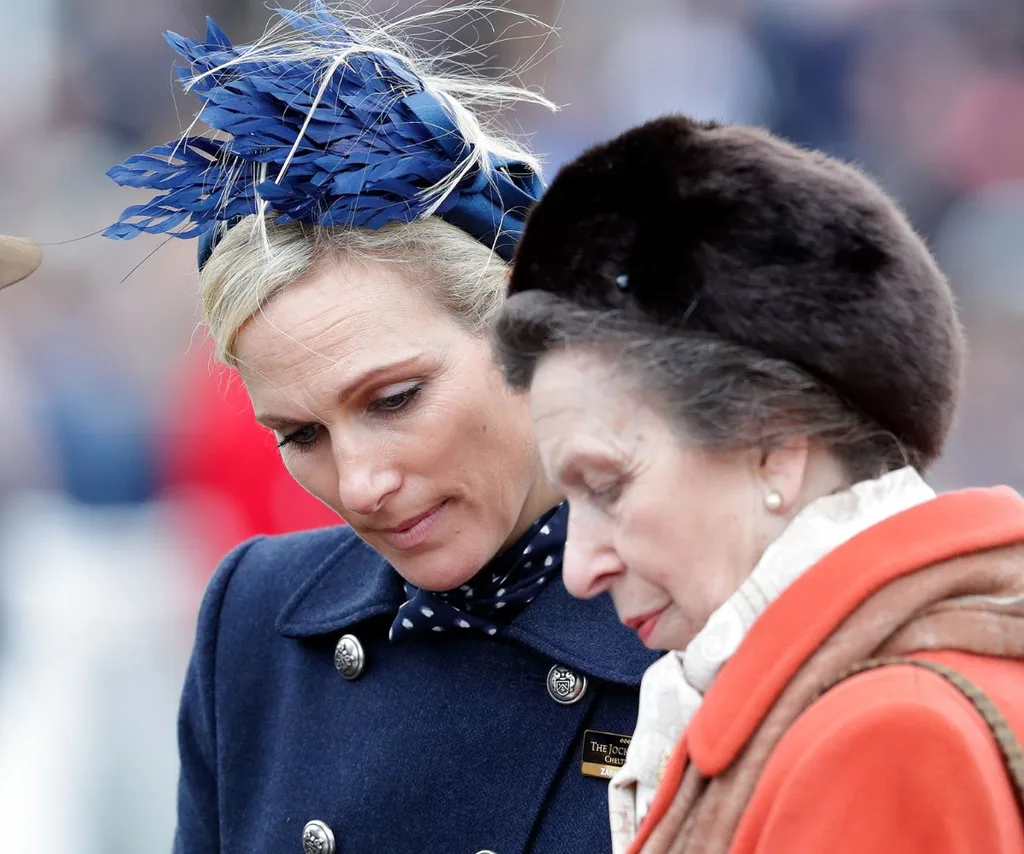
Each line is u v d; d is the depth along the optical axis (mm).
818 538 4418
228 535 16219
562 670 6074
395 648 6547
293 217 5590
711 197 4332
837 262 4254
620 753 5906
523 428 5902
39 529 16625
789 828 4000
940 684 3998
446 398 5672
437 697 6297
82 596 16250
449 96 5977
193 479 16391
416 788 6164
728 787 4363
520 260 4691
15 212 20719
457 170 5750
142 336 18109
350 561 6992
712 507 4469
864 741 3928
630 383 4414
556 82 22562
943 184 23531
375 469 5672
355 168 5641
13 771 15414
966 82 23828
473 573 5984
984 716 3938
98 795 15609
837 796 3943
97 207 20750
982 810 3801
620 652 5965
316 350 5574
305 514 15977
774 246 4262
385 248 5633
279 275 5566
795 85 23750
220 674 7184
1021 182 23484
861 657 4234
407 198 5664
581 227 4484
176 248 18531
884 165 23750
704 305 4281
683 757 4594
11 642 16172
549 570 6203
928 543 4293
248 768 7004
